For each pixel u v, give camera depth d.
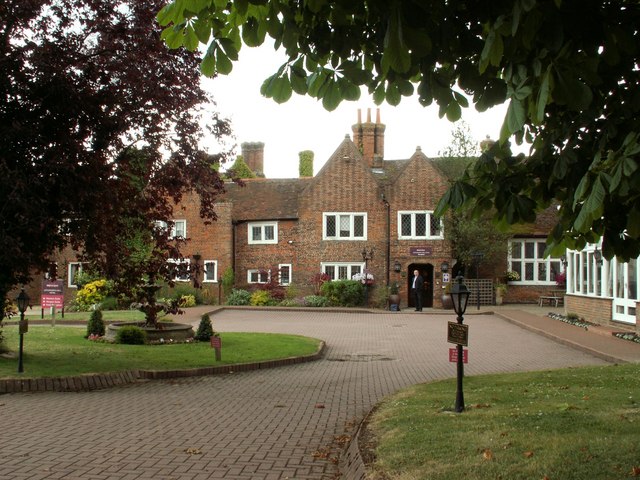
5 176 9.73
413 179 32.50
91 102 10.94
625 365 11.65
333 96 4.36
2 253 10.23
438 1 3.46
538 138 5.02
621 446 5.59
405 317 27.09
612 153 3.88
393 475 5.16
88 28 11.37
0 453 6.52
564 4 3.46
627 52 3.68
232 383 11.50
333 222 33.31
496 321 24.78
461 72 4.07
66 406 8.99
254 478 5.79
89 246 11.83
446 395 8.80
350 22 4.09
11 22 10.70
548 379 10.08
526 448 5.67
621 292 19.16
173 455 6.52
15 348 13.95
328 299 31.52
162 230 12.96
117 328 17.27
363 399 9.87
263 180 37.69
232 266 34.44
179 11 3.93
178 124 12.09
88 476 5.79
